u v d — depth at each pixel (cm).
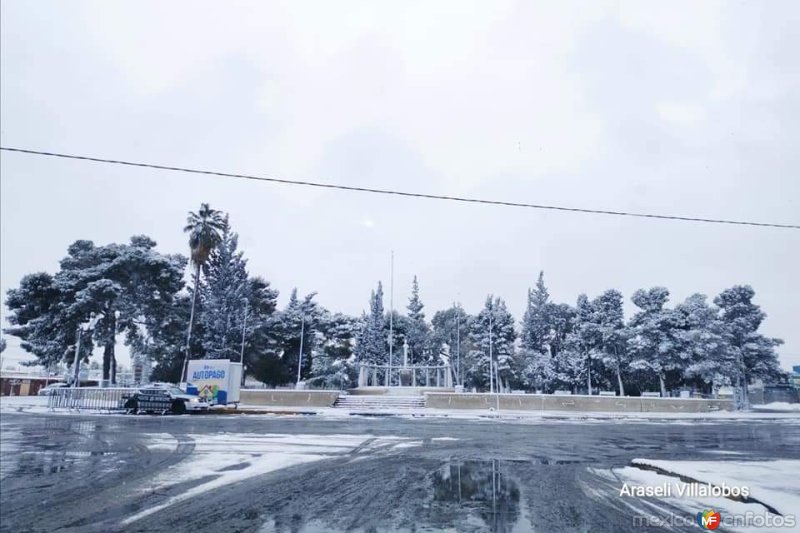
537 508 783
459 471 1093
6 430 1902
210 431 1883
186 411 2939
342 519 723
